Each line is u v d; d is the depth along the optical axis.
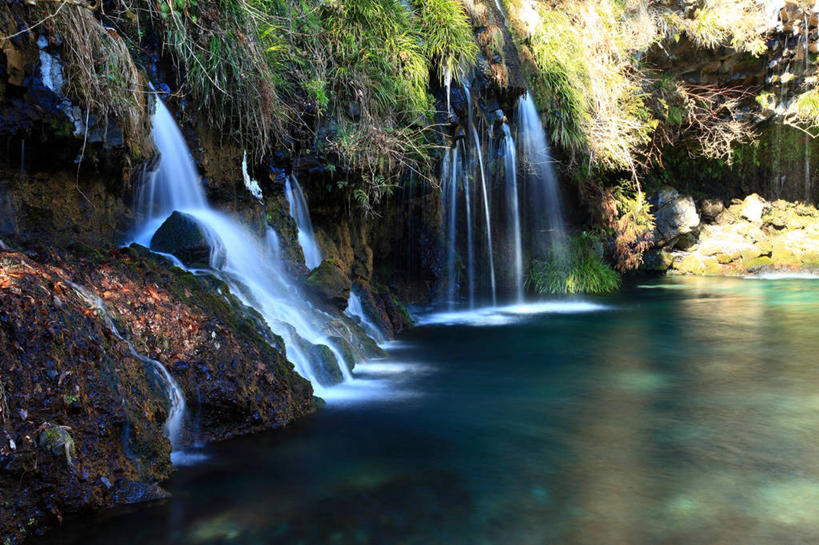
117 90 5.62
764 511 3.66
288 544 3.31
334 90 8.70
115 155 5.79
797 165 19.86
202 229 6.31
